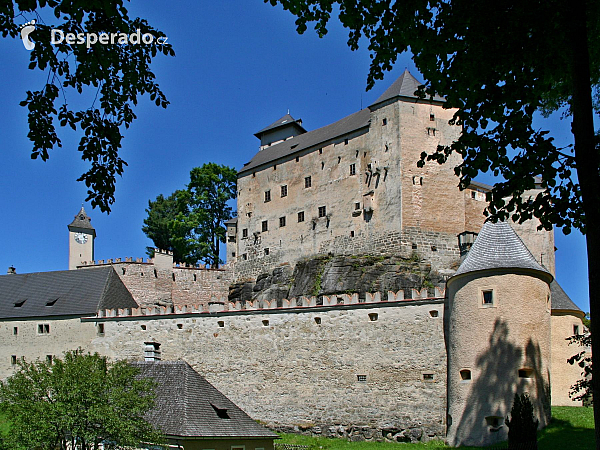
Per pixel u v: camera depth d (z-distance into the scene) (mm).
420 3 17906
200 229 83312
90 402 30734
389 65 18781
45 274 63031
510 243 39750
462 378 39000
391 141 64875
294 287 66062
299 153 73750
